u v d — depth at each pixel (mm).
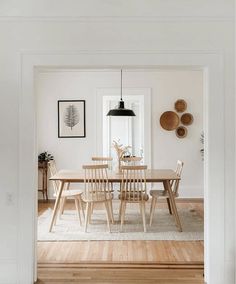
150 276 3148
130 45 2945
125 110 4977
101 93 6812
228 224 2951
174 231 4566
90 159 6840
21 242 2914
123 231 4570
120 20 2939
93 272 3234
